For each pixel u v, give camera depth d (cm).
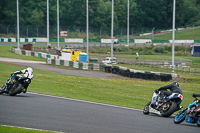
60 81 9531
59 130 3228
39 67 16975
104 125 3591
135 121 4000
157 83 11162
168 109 4462
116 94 7575
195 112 3812
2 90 5669
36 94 6344
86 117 4031
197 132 3534
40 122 3544
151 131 3431
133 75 14975
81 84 9088
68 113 4247
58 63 19150
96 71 16950
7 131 2905
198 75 15100
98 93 7544
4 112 3994
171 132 3441
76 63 18012
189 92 9088
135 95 7800
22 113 4006
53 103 5156
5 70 14175
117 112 4719
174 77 14050
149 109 4694
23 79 5597
